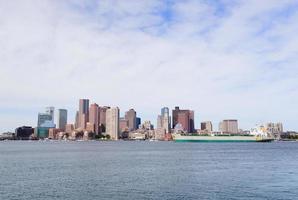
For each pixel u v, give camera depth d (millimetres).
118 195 55062
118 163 114250
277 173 84375
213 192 57312
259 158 142500
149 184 65688
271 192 57250
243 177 76250
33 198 52750
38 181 69375
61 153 185250
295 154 175000
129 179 72625
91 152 198250
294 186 63156
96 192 57469
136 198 52812
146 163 114688
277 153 185250
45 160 128750
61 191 58344
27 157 148125
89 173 83438
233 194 55562
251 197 53312
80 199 52156
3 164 109875
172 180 71250
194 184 65750
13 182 68125
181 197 53438
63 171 87938
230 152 197375
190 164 111062
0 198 52719
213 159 135625
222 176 78000
